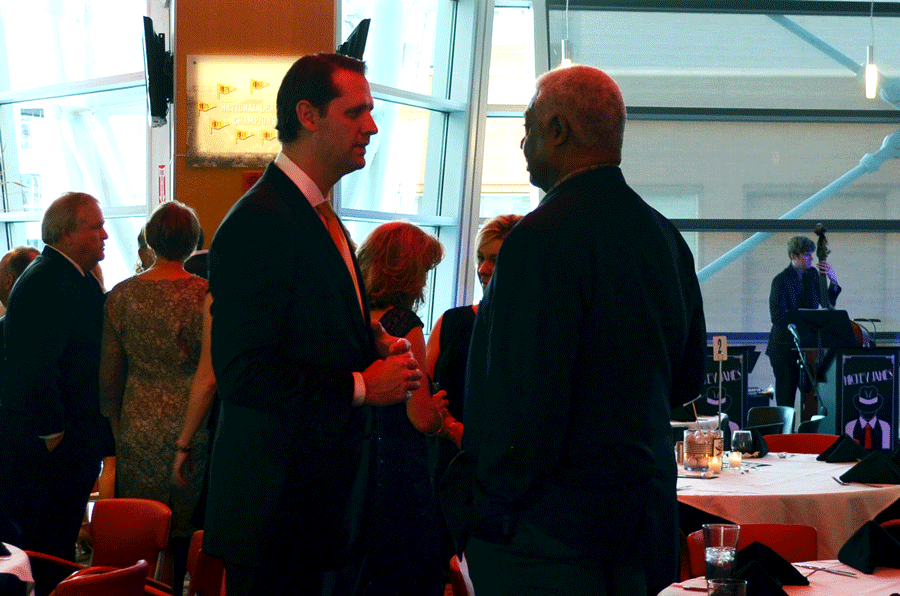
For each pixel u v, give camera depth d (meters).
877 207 9.26
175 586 3.25
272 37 5.95
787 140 9.19
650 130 9.11
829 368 7.48
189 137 5.94
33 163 7.80
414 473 2.46
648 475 1.74
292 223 1.82
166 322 3.20
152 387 3.22
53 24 7.44
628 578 1.75
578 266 1.70
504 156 8.48
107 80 7.23
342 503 1.89
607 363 1.73
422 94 7.83
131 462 3.21
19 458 3.41
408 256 2.68
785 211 9.24
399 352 1.93
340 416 1.81
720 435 4.09
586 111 1.81
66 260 3.51
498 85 8.44
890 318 9.31
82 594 2.14
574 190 1.79
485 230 3.42
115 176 7.48
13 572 2.31
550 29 8.68
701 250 9.25
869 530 2.46
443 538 3.38
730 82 9.05
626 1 8.85
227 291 1.77
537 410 1.66
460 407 3.35
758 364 9.25
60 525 3.53
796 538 2.88
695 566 2.80
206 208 5.98
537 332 1.67
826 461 4.31
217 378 1.78
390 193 8.00
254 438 1.83
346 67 1.94
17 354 3.37
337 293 1.86
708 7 8.95
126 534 3.00
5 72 7.73
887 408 7.37
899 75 9.16
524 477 1.68
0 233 8.13
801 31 9.09
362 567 2.07
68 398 3.51
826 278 8.22
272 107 5.96
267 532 1.82
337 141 1.92
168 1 6.78
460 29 8.08
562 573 1.74
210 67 5.91
